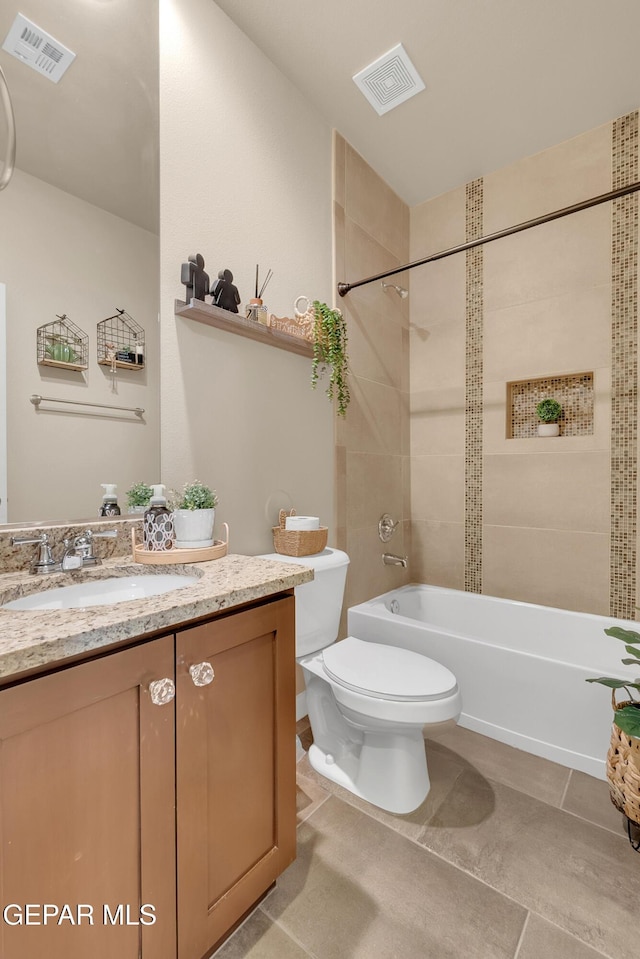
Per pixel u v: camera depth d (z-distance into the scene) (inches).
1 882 22.8
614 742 50.0
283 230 69.8
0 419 39.8
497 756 62.8
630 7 59.7
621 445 80.3
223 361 59.6
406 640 76.2
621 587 80.4
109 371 47.5
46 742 24.3
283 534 63.4
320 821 51.1
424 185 98.8
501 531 93.5
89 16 46.8
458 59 67.9
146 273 50.9
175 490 53.6
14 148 41.2
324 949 36.7
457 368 99.5
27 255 41.6
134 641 28.4
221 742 34.0
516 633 86.7
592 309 82.8
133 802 28.3
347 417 84.5
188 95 55.8
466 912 39.8
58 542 42.7
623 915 39.5
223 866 34.5
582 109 77.9
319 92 73.9
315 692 64.7
